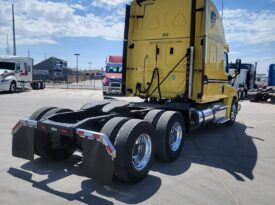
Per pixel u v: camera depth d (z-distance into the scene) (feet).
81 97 68.95
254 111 53.21
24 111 41.01
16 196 13.39
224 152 22.67
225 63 30.71
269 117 44.80
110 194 14.01
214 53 26.27
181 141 20.36
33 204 12.68
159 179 16.21
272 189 15.48
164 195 14.12
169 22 25.22
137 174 15.28
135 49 27.02
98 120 16.75
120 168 14.55
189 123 22.74
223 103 32.04
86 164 14.47
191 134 29.37
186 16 24.45
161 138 18.44
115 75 62.08
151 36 26.12
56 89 104.73
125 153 14.52
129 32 26.81
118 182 15.51
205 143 25.53
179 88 25.09
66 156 18.80
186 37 24.54
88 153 14.42
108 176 13.89
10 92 81.87
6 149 20.65
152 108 21.13
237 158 21.09
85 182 15.28
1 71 78.07
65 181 15.31
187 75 23.68
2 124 30.32
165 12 25.35
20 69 87.51
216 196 14.28
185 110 22.50
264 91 78.07
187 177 16.70
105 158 13.94
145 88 26.66
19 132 17.04
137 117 19.99
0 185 14.55
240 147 24.48
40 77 190.70
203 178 16.66
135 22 26.78
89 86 127.13
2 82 77.00
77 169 17.12
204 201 13.65
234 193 14.73
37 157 19.03
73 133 15.08
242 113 49.37
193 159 20.35
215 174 17.42
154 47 26.00
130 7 26.61
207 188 15.23
